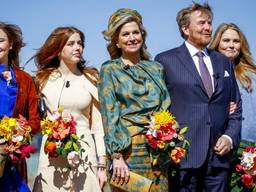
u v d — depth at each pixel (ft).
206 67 18.83
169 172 18.54
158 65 18.69
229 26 21.13
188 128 18.39
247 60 21.12
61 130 18.48
